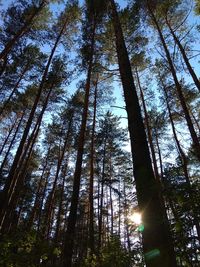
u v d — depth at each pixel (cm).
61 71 1972
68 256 896
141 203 351
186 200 329
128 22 1247
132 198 379
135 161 398
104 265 791
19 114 2675
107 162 2648
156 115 2130
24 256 587
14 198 1814
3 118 2659
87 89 1470
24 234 605
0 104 2344
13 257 572
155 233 320
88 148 2438
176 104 2048
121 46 632
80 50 1550
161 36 1672
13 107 2395
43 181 3225
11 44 1552
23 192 2633
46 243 638
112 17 814
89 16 1391
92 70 1480
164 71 1936
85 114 1398
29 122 1588
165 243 312
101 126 2448
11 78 2111
